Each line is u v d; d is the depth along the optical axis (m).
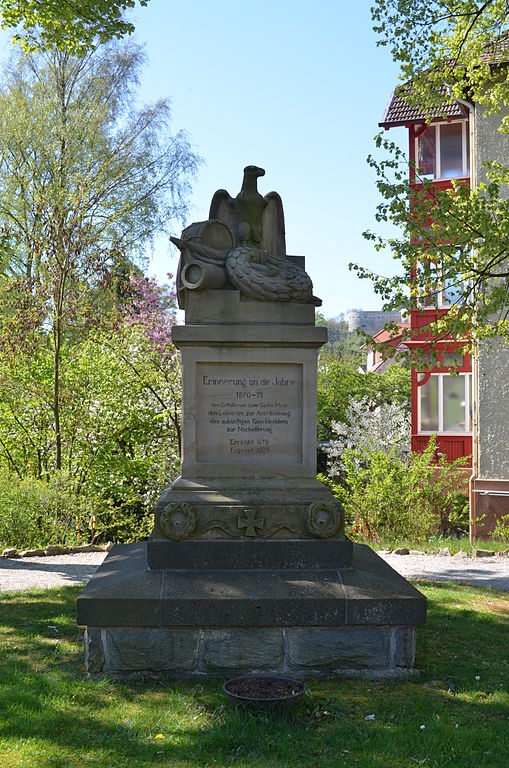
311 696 5.25
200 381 6.46
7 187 21.81
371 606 5.65
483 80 14.77
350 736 4.63
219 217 6.98
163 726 4.71
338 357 33.78
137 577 5.87
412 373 20.50
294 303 6.52
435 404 20.33
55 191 19.09
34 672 5.64
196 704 5.06
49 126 20.83
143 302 21.45
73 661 5.95
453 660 6.05
